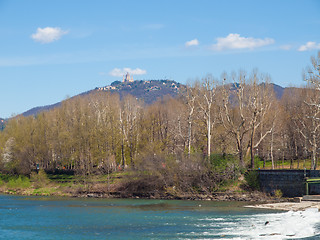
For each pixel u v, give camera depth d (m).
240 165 88.06
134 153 117.25
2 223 54.62
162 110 126.25
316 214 56.88
